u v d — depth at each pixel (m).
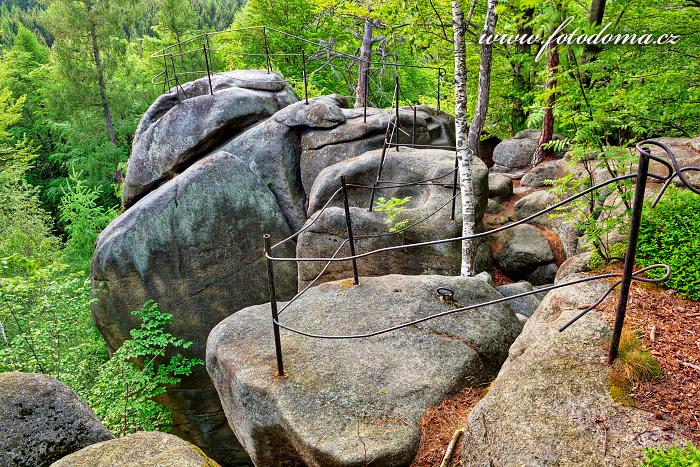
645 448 2.85
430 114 11.27
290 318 5.53
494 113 16.91
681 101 7.06
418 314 5.33
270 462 4.57
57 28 21.39
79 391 8.25
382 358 4.72
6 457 3.75
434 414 4.19
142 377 8.13
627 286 3.24
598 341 3.73
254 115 10.99
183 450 3.63
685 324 3.82
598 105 5.30
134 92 23.50
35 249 16.12
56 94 22.75
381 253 7.77
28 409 4.00
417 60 16.33
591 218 5.15
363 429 3.95
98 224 16.88
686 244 4.51
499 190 11.54
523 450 3.07
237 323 5.60
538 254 8.84
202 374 9.59
